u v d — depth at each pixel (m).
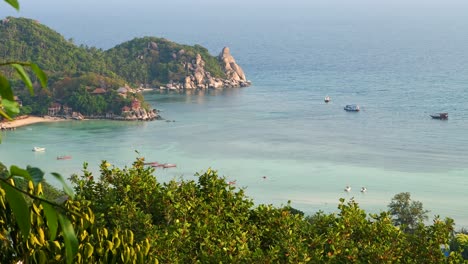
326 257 20.33
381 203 148.00
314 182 162.25
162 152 193.38
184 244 19.39
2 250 9.41
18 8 3.58
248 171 172.25
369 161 182.38
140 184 21.67
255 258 18.97
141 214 19.62
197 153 192.38
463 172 171.38
